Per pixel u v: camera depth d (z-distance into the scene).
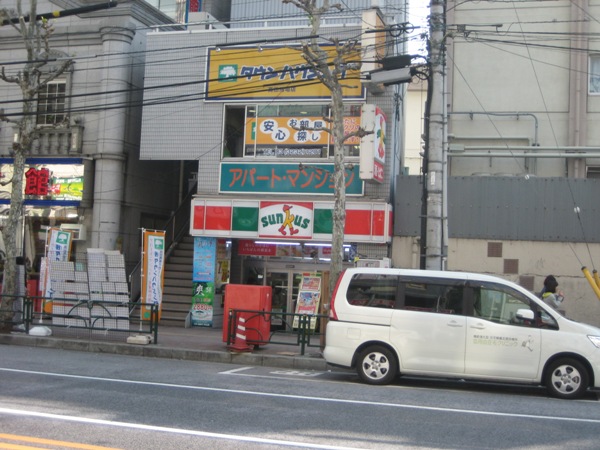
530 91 18.78
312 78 18.80
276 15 23.55
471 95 19.03
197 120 19.72
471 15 19.19
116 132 20.83
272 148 19.17
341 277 11.84
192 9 24.36
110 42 21.02
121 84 20.94
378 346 11.30
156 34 20.11
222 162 19.38
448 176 17.81
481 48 19.11
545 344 10.66
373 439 7.16
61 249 18.16
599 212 16.89
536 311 10.90
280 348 15.14
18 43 21.92
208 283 19.41
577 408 9.63
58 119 21.41
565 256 16.98
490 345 10.84
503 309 11.00
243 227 18.89
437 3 14.47
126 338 15.49
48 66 21.53
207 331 18.47
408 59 14.90
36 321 17.62
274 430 7.41
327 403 9.15
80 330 15.90
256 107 19.34
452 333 11.00
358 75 18.39
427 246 14.02
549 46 17.86
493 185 17.50
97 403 8.56
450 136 18.83
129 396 9.10
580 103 18.39
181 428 7.35
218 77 19.53
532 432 7.79
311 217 18.41
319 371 13.10
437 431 7.65
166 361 13.59
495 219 17.41
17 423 7.34
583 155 17.92
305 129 18.88
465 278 11.24
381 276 11.61
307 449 6.67
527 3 18.91
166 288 20.72
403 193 18.28
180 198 24.38
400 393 10.39
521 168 18.72
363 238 17.94
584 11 18.52
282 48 19.12
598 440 7.50
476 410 9.07
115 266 15.71
